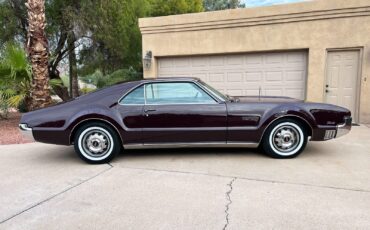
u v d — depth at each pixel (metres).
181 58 9.95
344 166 4.61
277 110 4.93
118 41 13.27
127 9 13.10
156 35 9.96
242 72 9.35
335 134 5.01
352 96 8.30
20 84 8.80
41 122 4.96
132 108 5.01
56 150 6.20
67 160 5.39
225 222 3.00
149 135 5.01
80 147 5.05
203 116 4.95
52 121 4.96
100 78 16.38
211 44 9.39
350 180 4.03
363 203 3.35
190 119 4.96
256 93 9.28
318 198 3.49
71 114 4.97
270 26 8.71
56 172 4.71
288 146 5.05
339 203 3.36
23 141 7.09
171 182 4.12
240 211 3.22
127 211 3.29
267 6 8.63
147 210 3.30
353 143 6.02
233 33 9.12
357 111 8.24
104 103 5.04
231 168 4.63
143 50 10.16
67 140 5.00
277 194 3.63
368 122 8.14
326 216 3.07
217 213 3.19
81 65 15.19
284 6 8.47
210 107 4.96
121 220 3.11
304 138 5.02
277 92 9.07
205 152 5.57
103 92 5.14
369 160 4.89
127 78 14.84
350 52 8.15
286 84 8.95
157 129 4.99
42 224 3.08
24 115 5.10
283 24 8.58
